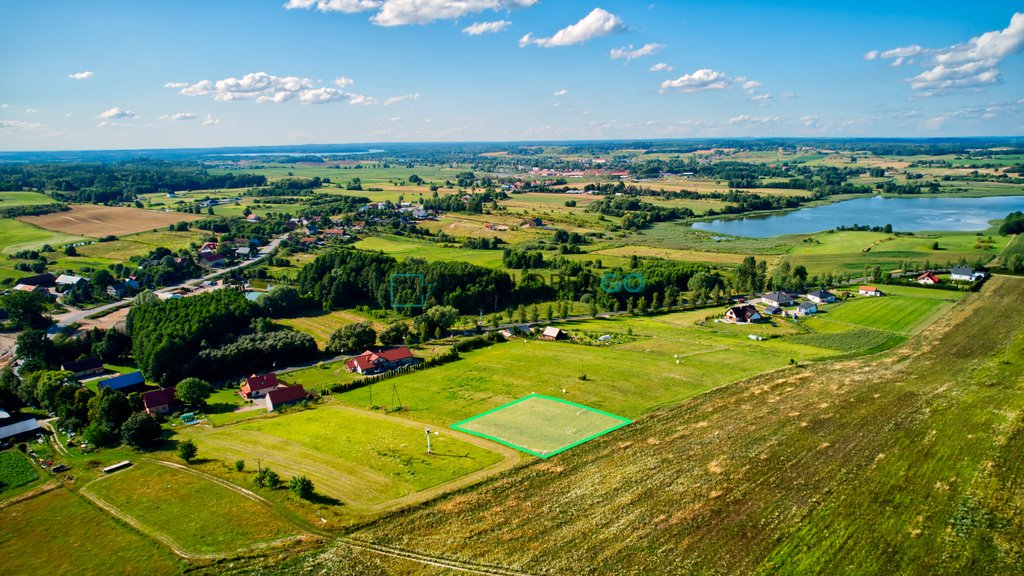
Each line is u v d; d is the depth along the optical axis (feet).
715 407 264.72
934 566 153.58
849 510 178.81
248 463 229.45
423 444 240.94
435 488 205.57
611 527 177.27
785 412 253.24
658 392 289.12
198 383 305.32
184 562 171.32
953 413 240.32
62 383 304.30
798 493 189.57
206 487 212.02
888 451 212.64
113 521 193.26
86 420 272.92
